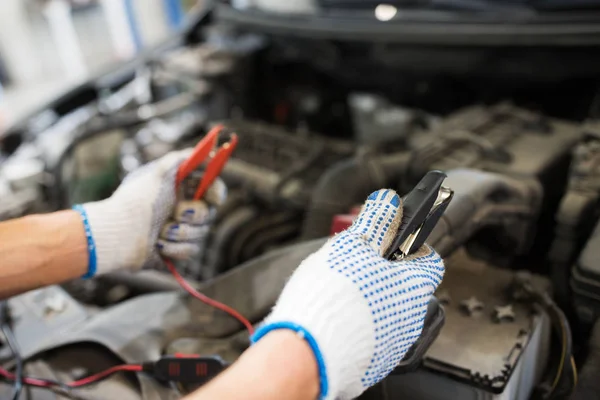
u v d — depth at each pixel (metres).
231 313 0.82
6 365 0.85
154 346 0.80
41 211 1.46
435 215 0.61
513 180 0.96
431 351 0.68
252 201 1.40
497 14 1.53
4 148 1.70
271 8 1.93
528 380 0.76
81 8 4.23
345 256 0.54
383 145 1.46
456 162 1.12
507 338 0.69
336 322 0.49
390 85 1.87
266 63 2.03
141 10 3.57
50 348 0.84
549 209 1.19
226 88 1.92
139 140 1.74
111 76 1.97
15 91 3.87
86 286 1.26
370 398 0.75
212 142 0.84
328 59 1.85
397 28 1.61
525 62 1.54
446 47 1.61
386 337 0.52
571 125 1.31
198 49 2.06
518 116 1.34
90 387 0.77
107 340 0.82
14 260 0.76
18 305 0.99
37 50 4.04
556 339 0.83
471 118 1.38
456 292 0.78
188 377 0.73
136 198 0.83
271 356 0.47
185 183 0.89
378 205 0.60
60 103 1.84
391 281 0.54
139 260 0.86
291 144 1.52
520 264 1.11
